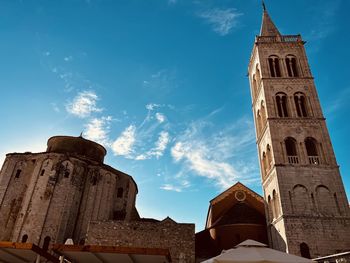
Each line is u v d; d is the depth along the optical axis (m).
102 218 45.50
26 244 18.62
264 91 44.22
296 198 35.25
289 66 47.12
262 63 47.12
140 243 36.12
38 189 42.25
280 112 42.91
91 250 18.78
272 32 52.97
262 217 45.53
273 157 38.44
